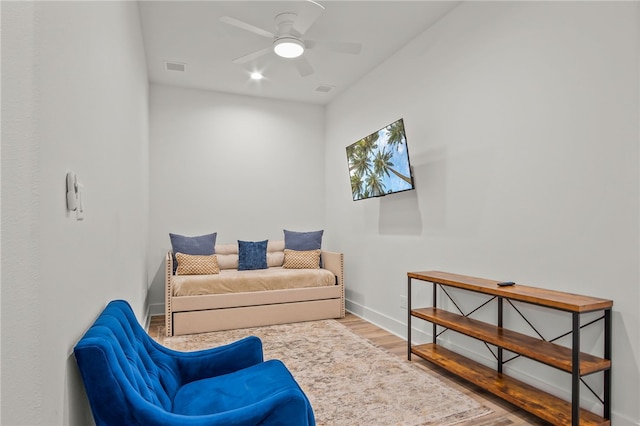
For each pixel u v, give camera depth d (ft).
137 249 9.98
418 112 11.59
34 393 2.34
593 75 6.85
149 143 15.44
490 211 8.98
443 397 7.91
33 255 2.34
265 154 17.37
